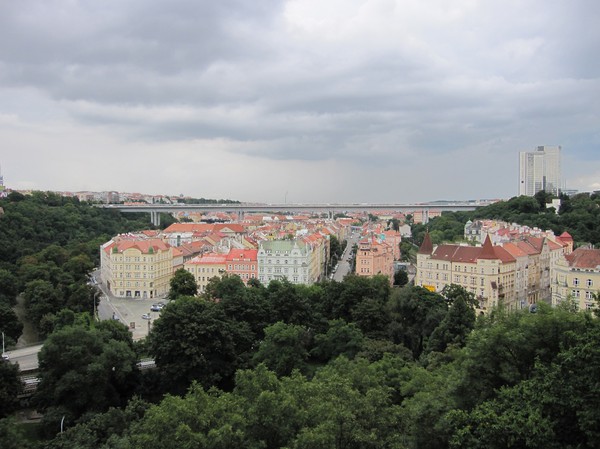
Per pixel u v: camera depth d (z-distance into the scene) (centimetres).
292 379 10200
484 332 8356
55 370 13725
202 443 7456
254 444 7600
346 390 8438
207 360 15212
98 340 14700
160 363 15100
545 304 8662
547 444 5816
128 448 8556
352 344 16075
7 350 18500
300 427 7994
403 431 8112
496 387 7788
